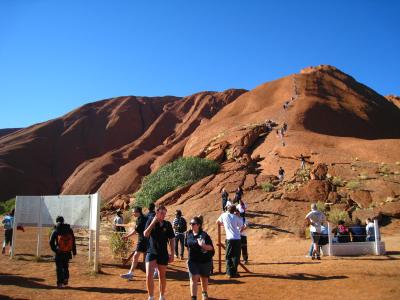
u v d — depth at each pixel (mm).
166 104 109062
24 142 84062
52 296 7676
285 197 22047
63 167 81625
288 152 30750
